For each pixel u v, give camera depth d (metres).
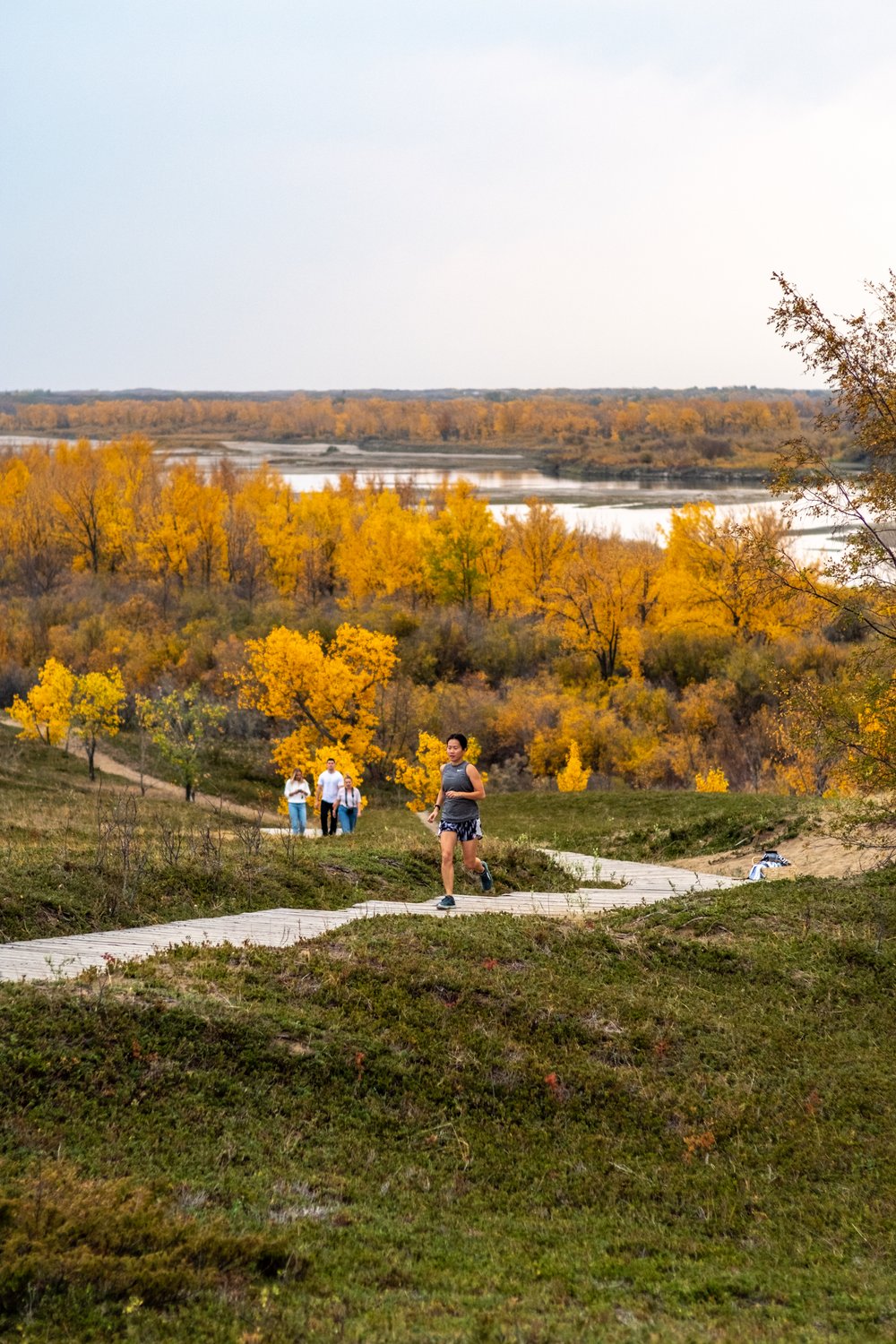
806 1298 5.30
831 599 14.03
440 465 197.50
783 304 13.36
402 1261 5.23
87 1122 6.04
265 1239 5.00
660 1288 5.29
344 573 85.00
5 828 17.47
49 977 7.88
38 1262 4.46
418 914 10.77
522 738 51.56
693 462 173.12
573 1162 6.77
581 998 8.65
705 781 35.66
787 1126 7.33
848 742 13.05
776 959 10.01
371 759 44.09
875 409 13.60
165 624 67.44
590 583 61.81
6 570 85.88
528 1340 4.43
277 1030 7.35
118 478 98.75
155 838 15.15
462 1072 7.45
